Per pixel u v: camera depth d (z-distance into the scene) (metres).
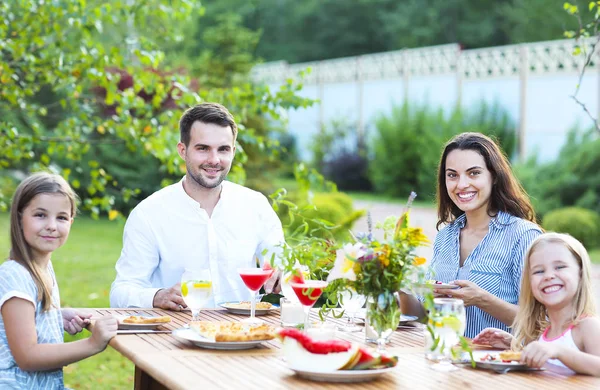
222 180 4.03
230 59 15.53
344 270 2.77
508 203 3.65
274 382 2.35
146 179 15.63
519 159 17.88
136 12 5.73
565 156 15.91
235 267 4.10
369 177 21.55
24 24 5.50
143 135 5.75
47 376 3.01
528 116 17.86
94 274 10.44
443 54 20.17
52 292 3.11
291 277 2.93
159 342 2.89
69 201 3.11
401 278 2.64
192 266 4.04
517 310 3.24
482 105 18.73
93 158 15.27
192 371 2.46
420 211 16.88
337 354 2.37
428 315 2.56
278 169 15.21
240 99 5.85
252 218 4.18
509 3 29.05
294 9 33.53
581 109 16.64
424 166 19.45
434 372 2.52
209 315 3.48
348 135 23.12
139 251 3.99
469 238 3.71
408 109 20.53
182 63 15.52
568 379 2.47
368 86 22.70
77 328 3.31
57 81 5.66
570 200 15.03
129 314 3.46
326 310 3.03
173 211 4.04
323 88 24.36
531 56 17.73
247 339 2.76
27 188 3.03
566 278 2.79
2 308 2.92
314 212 12.27
